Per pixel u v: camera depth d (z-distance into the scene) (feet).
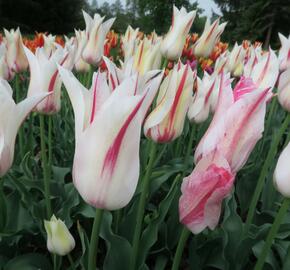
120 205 0.55
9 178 1.09
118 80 0.69
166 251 1.00
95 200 0.54
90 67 1.37
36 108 0.92
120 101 0.48
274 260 0.93
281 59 1.41
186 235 0.69
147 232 0.88
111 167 0.52
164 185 1.24
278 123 1.87
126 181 0.53
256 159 1.43
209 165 0.57
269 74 1.03
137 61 1.03
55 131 1.64
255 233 1.03
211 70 2.36
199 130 1.46
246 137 0.57
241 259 0.95
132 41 1.37
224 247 0.92
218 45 3.02
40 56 0.89
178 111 0.75
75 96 0.52
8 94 0.57
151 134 0.77
